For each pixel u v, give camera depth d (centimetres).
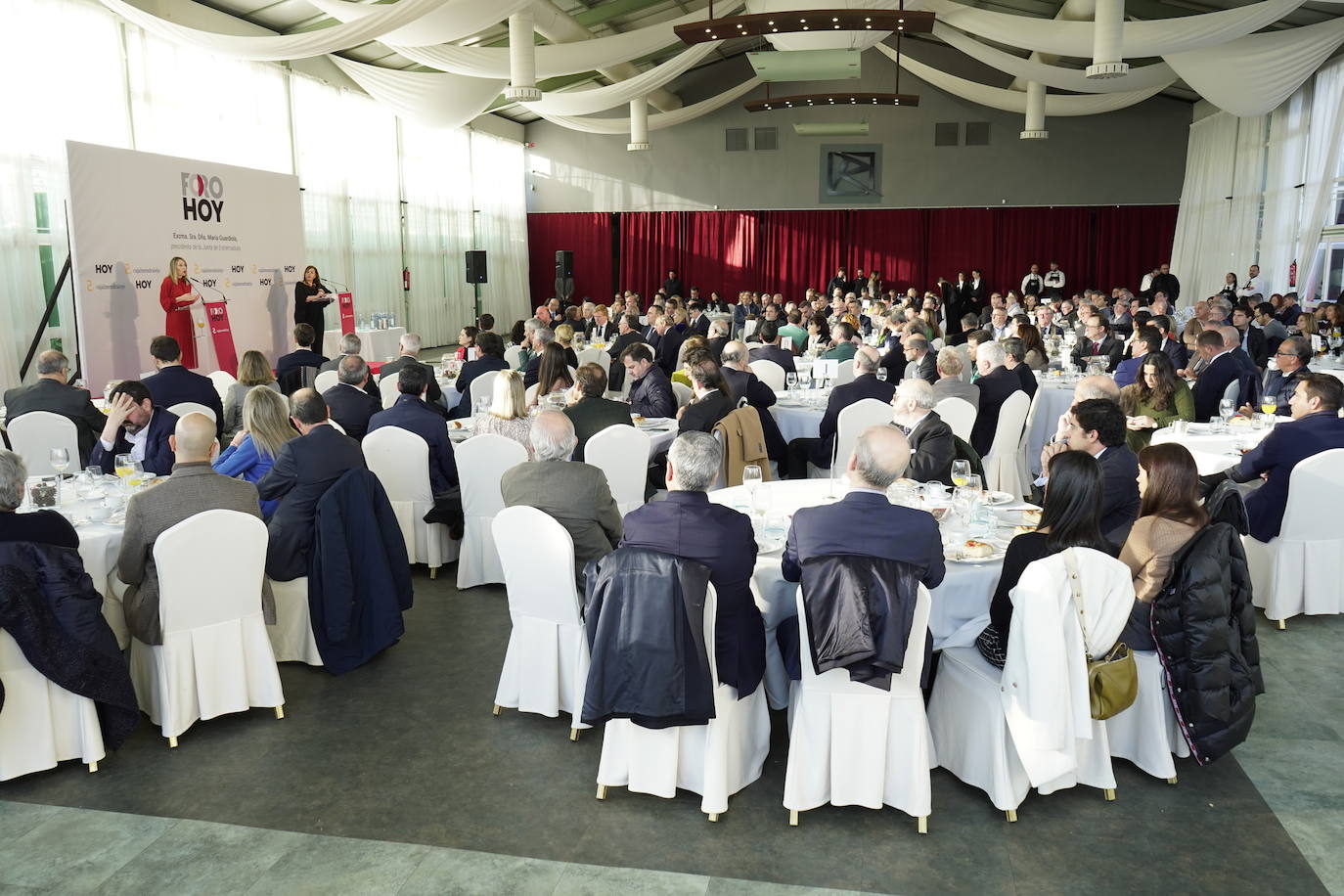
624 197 2228
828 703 302
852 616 280
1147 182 2030
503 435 512
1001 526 380
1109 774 317
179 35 937
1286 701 385
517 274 2216
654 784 318
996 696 308
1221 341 668
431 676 418
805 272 2188
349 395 596
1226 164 1748
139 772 339
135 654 371
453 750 354
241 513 358
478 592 520
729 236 2205
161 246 979
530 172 2256
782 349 842
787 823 306
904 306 1410
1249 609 326
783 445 645
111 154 915
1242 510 411
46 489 382
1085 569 287
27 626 314
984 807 314
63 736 336
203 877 279
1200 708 319
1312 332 991
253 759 348
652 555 289
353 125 1584
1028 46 1150
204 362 1029
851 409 595
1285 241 1505
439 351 1814
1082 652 287
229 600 364
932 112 2092
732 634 304
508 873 281
